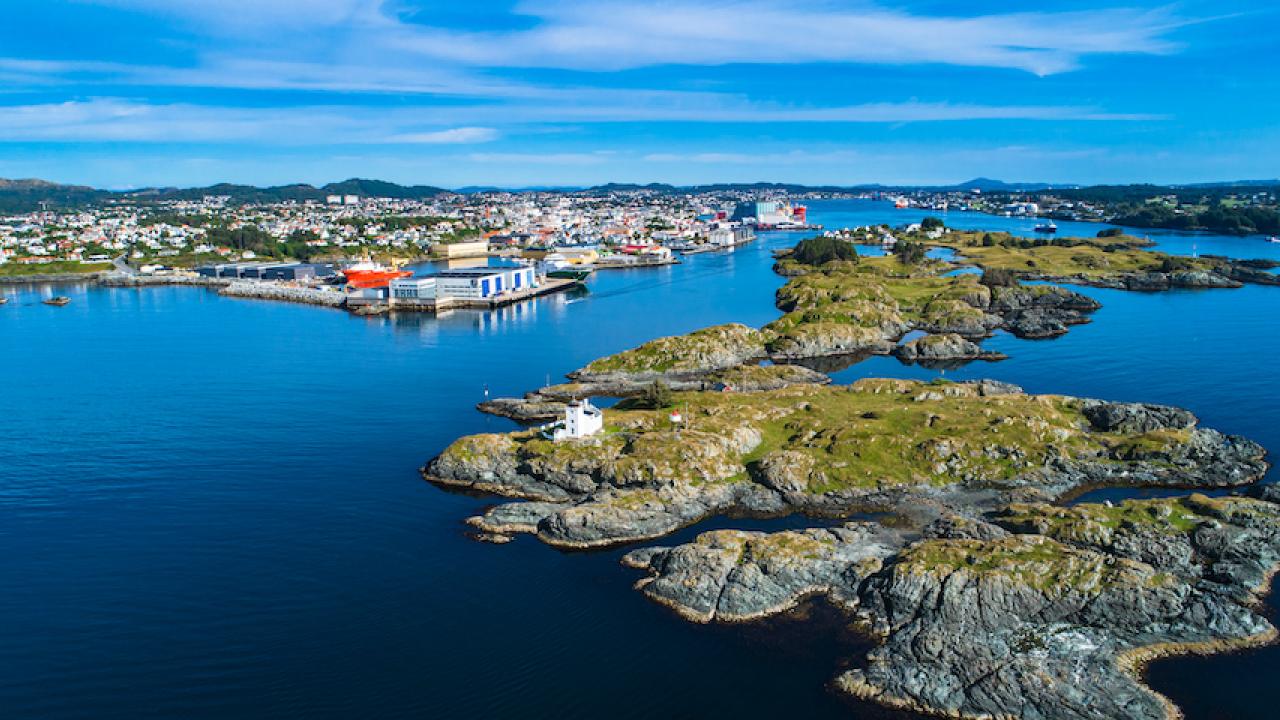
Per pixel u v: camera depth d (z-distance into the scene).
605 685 97.94
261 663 101.81
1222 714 91.06
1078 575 108.19
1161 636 102.50
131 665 101.31
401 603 115.62
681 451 152.38
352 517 144.00
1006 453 155.12
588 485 150.88
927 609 106.38
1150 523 123.12
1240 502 127.25
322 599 116.62
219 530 139.00
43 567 126.00
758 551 119.56
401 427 196.25
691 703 94.81
